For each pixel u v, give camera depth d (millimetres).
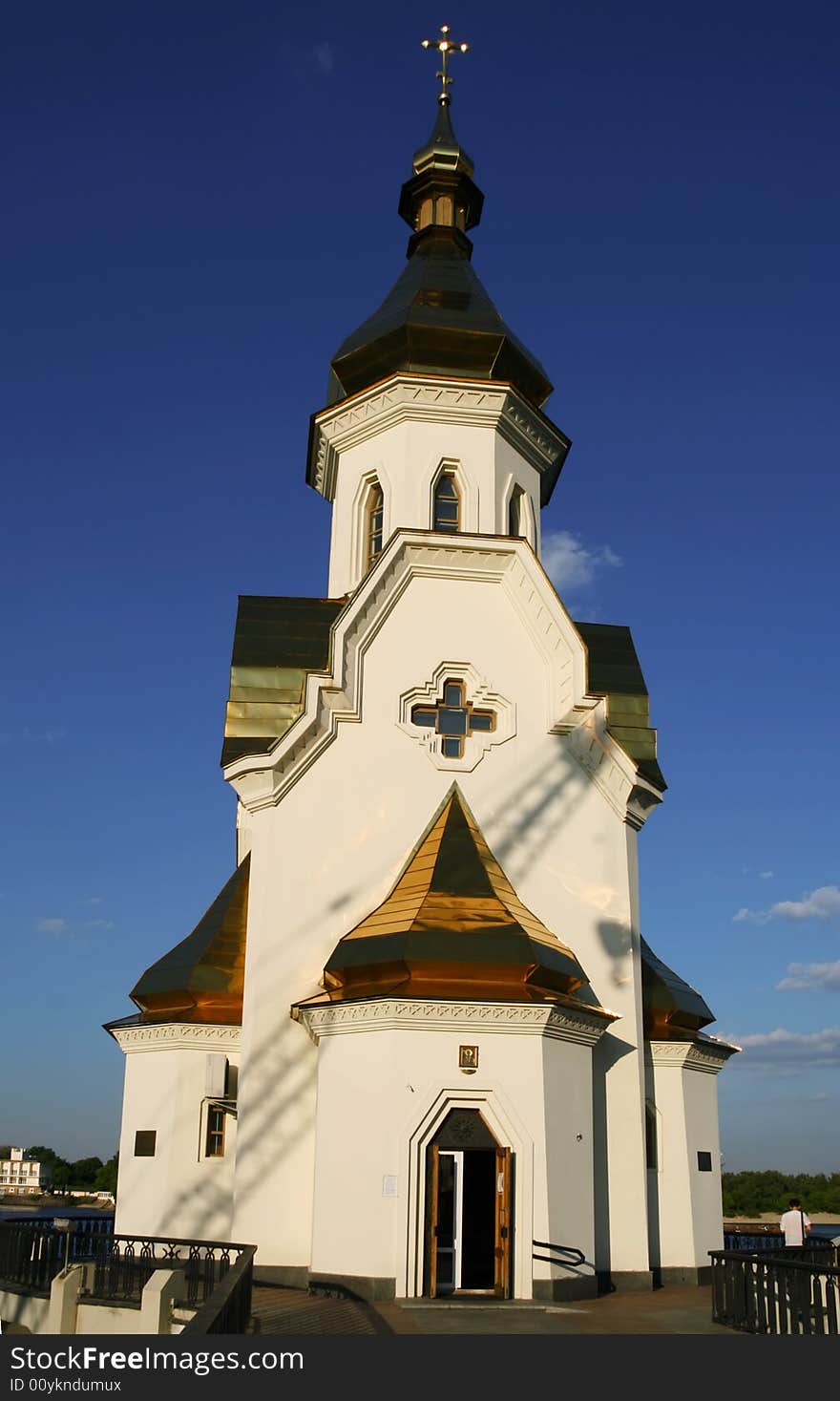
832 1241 27375
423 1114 21094
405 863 25359
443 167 36750
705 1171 27516
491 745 26672
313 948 24609
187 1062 25672
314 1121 23500
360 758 26031
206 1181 24953
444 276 33344
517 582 27812
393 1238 20484
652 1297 22625
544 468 32250
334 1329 16938
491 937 22453
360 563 30047
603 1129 24656
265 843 25328
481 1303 19984
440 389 29797
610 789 26875
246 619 28438
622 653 29797
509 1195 20953
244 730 26531
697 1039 27562
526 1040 21844
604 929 25891
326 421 31172
